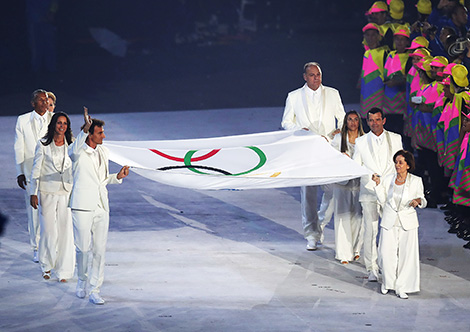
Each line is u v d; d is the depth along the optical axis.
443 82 29.66
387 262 22.95
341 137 25.81
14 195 33.22
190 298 22.61
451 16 36.22
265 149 25.36
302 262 25.91
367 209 24.09
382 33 36.53
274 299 22.62
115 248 26.97
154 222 30.06
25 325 20.61
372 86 35.34
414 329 20.53
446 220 30.22
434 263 25.83
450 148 29.55
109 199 33.03
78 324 20.72
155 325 20.69
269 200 33.44
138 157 25.25
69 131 24.12
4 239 27.84
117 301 22.36
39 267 25.22
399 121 35.25
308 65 27.12
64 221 23.84
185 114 49.97
